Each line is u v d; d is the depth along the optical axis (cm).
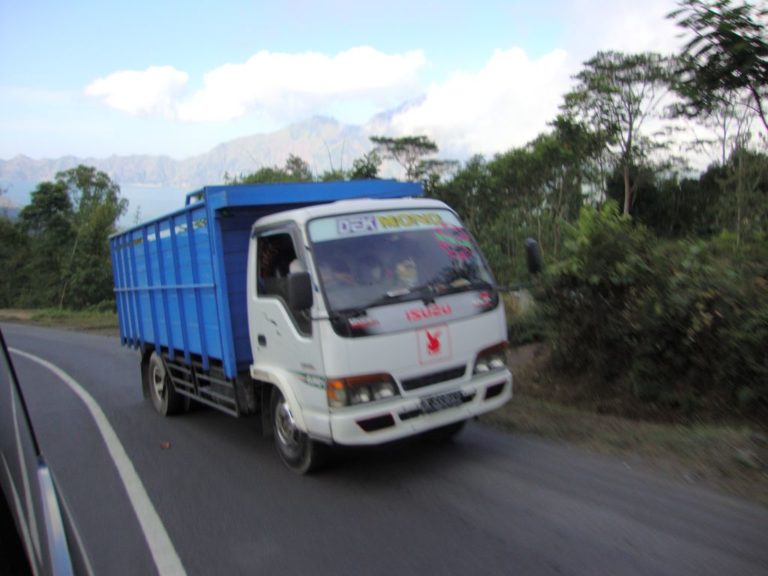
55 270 5541
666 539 417
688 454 564
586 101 4797
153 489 609
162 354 916
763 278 704
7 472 302
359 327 526
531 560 406
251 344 647
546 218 5006
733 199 3725
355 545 451
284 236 586
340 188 679
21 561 303
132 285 1027
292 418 575
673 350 727
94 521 541
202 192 681
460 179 5672
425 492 538
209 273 685
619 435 638
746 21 1113
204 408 962
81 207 6550
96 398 1127
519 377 917
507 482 544
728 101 1320
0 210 6094
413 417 543
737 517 442
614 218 815
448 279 586
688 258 753
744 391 654
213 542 479
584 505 482
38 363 1700
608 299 789
